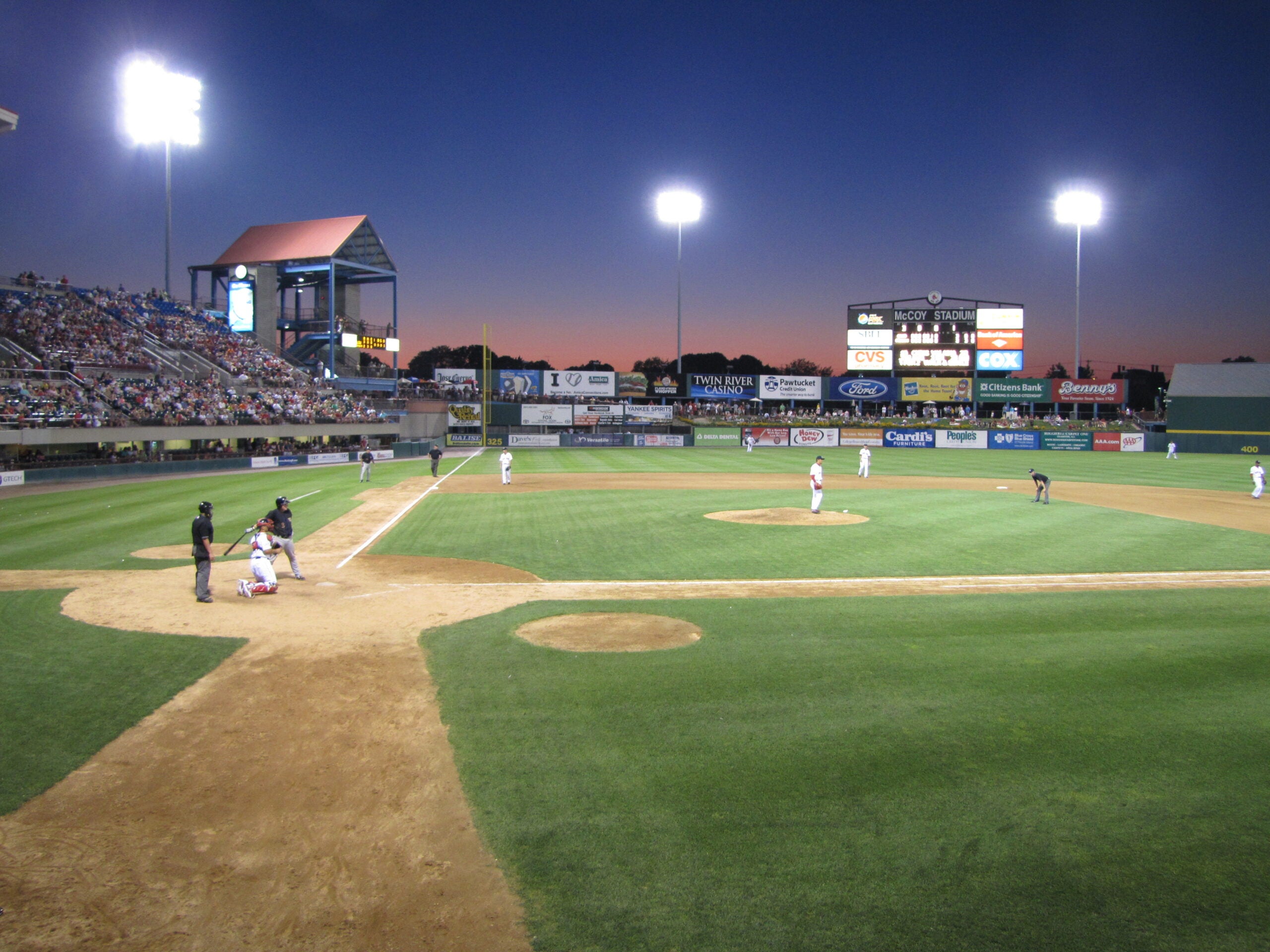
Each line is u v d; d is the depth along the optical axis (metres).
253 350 61.47
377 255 70.50
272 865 5.50
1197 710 8.14
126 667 9.62
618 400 79.00
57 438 36.66
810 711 8.14
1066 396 75.25
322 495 30.45
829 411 85.88
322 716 8.07
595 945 4.63
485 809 6.18
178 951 4.64
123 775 6.79
